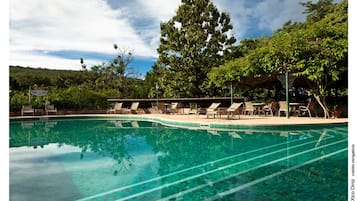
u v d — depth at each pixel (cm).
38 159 710
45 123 1689
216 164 618
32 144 966
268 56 1352
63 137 1135
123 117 1914
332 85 1504
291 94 2030
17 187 479
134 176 537
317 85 1383
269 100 2114
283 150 747
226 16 2470
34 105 1961
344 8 1795
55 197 426
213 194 422
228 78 1627
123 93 2794
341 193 409
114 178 527
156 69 2923
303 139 904
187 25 2439
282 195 407
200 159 674
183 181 496
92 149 856
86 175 552
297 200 385
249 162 627
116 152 798
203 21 2433
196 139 984
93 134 1211
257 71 1467
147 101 2173
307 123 1095
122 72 3275
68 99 2128
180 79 2327
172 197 416
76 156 746
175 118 1528
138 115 1898
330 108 1472
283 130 1080
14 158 724
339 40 1154
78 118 1917
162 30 2448
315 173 522
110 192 446
